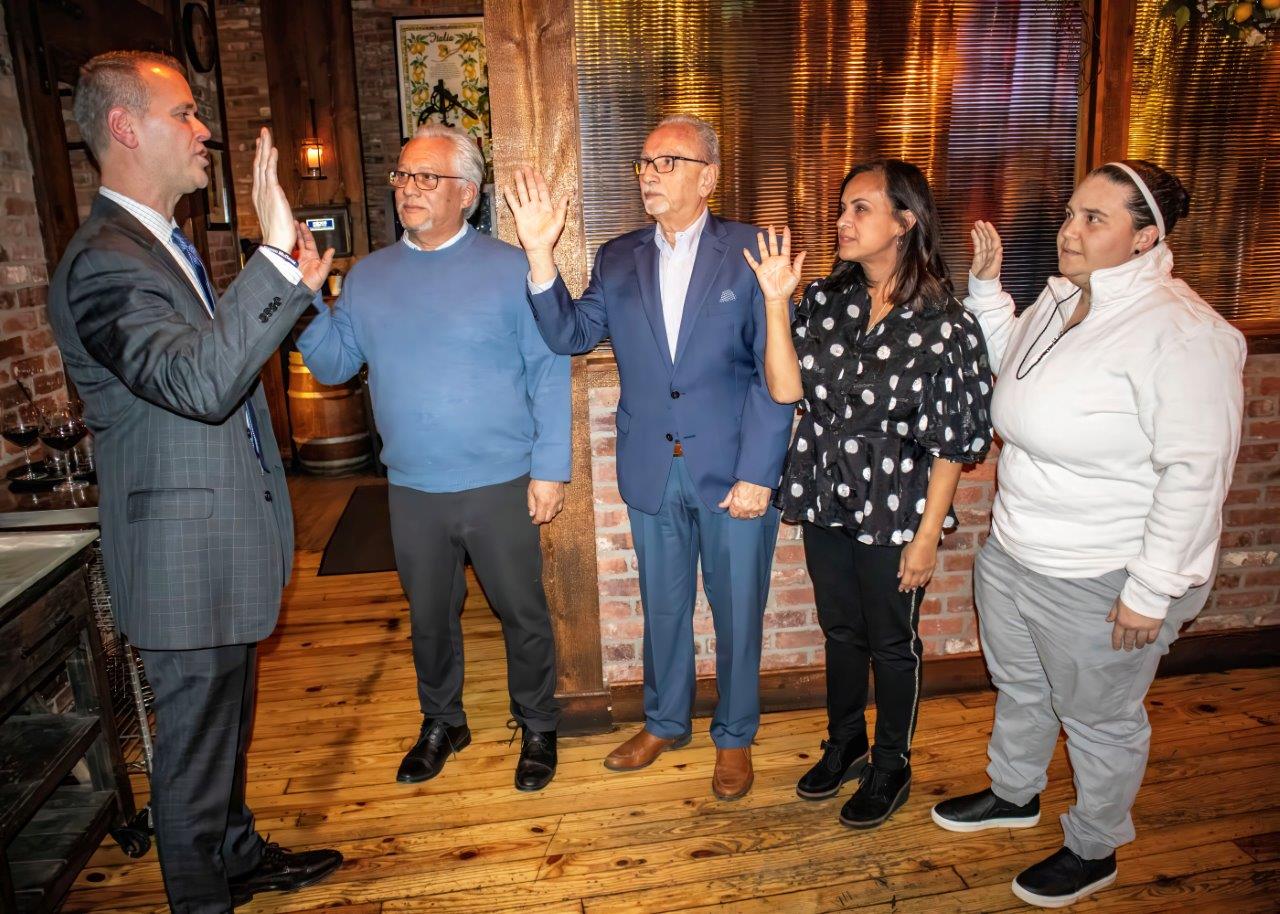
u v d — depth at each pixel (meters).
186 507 1.76
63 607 2.12
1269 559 2.93
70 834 2.17
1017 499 1.99
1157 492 1.74
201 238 4.88
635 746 2.62
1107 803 2.01
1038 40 2.58
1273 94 2.68
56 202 3.08
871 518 2.07
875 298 2.10
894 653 2.22
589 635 2.77
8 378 2.78
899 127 2.61
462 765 2.67
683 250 2.23
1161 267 1.81
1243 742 2.61
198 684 1.83
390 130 6.54
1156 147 2.69
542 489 2.37
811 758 2.63
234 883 2.14
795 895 2.11
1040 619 1.99
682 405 2.23
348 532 4.78
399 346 2.30
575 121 2.49
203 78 5.10
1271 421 2.83
